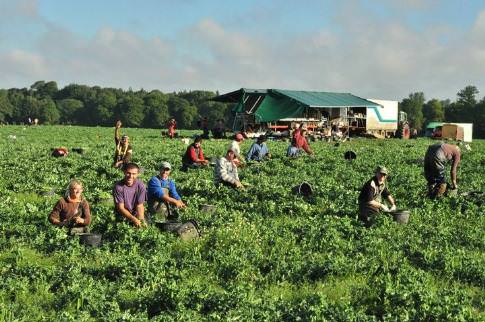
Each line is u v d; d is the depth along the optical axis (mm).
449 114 194750
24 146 46188
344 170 28891
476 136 174750
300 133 36250
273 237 14328
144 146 47188
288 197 20125
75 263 12102
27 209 17625
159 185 17328
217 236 14344
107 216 15922
